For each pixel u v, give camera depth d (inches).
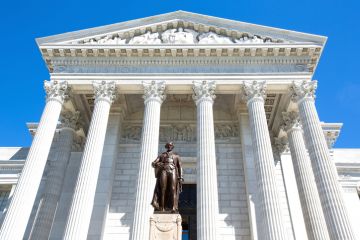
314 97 1413.6
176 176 809.5
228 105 1737.2
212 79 1457.9
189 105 1777.8
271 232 1073.5
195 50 1487.5
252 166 1483.8
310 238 1282.0
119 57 1523.1
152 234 716.0
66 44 1503.4
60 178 1457.9
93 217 1348.4
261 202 1154.7
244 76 1461.6
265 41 1541.6
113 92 1454.2
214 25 1608.0
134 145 1658.5
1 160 1882.4
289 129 1568.7
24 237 1489.9
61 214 1471.5
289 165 1631.4
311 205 1320.1
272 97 1635.1
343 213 1115.3
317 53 1491.1
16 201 1147.9
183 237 1476.4
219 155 1624.0
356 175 1870.1
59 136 1632.6
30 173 1215.6
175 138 1689.2
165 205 780.0
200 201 1145.4
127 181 1551.4
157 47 1492.4
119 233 1390.3
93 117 1362.0
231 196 1498.5
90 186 1192.8
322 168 1214.3
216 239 1067.9
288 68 1483.8
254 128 1325.0
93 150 1266.0
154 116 1360.7
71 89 1488.7
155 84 1444.4
